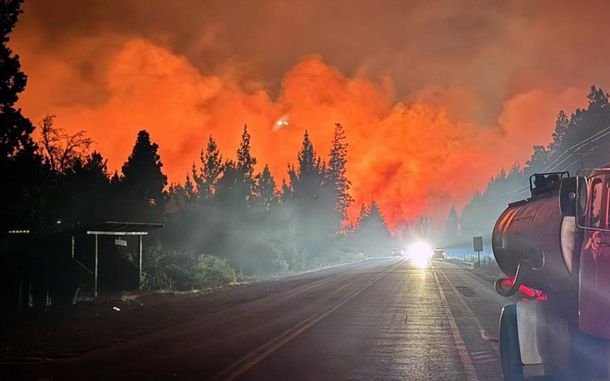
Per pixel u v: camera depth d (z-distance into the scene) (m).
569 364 7.66
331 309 23.02
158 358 12.95
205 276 36.78
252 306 24.48
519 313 8.86
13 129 29.97
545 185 10.41
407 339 15.41
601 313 6.52
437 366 11.84
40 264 26.67
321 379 10.73
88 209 48.47
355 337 15.81
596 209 6.90
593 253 6.71
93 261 28.88
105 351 13.99
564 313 7.96
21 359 13.02
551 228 8.23
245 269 47.47
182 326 18.39
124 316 21.00
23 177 30.75
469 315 20.72
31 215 35.66
